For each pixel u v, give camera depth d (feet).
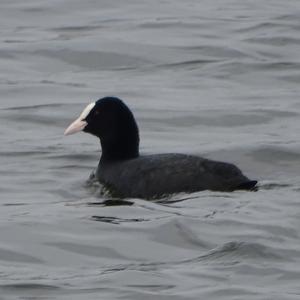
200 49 88.33
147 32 92.22
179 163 55.11
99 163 59.57
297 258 46.75
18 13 98.17
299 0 103.60
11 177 60.29
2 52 87.51
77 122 59.88
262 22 94.79
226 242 48.24
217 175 54.19
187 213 51.47
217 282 44.01
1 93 78.54
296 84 81.35
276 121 72.49
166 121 72.49
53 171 61.52
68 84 80.89
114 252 47.62
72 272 45.24
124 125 59.16
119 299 42.19
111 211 52.47
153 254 47.47
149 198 54.75
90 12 98.48
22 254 47.26
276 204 52.85
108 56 87.20
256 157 63.93
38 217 51.47
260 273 45.03
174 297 42.27
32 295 42.65
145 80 82.23
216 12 98.48
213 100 76.89
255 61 85.66
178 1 102.78
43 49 88.12
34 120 72.84
